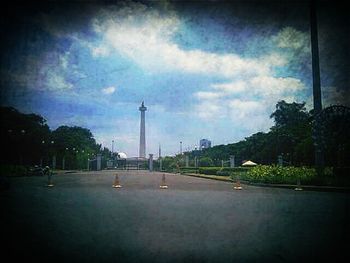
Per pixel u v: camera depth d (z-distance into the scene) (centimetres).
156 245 549
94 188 1725
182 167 5691
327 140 1800
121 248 533
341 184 1623
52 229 657
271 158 3130
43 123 3769
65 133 4497
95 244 553
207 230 655
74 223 720
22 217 789
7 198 1196
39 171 3253
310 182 1764
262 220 764
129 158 7600
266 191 1565
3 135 3222
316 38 1481
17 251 511
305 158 2562
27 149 3628
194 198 1235
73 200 1155
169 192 1502
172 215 829
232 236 609
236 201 1134
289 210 923
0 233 619
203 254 509
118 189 1667
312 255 507
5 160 3272
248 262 479
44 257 488
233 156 3816
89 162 5381
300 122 2486
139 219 770
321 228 682
